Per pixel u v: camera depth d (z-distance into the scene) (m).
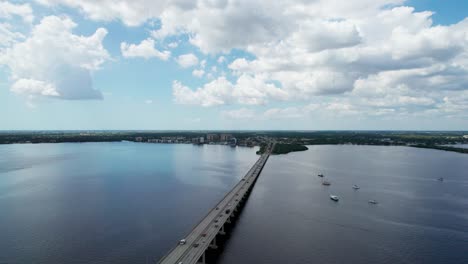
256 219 134.50
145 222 127.06
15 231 115.81
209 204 155.38
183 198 167.50
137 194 176.12
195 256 86.38
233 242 108.88
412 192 188.12
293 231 119.94
